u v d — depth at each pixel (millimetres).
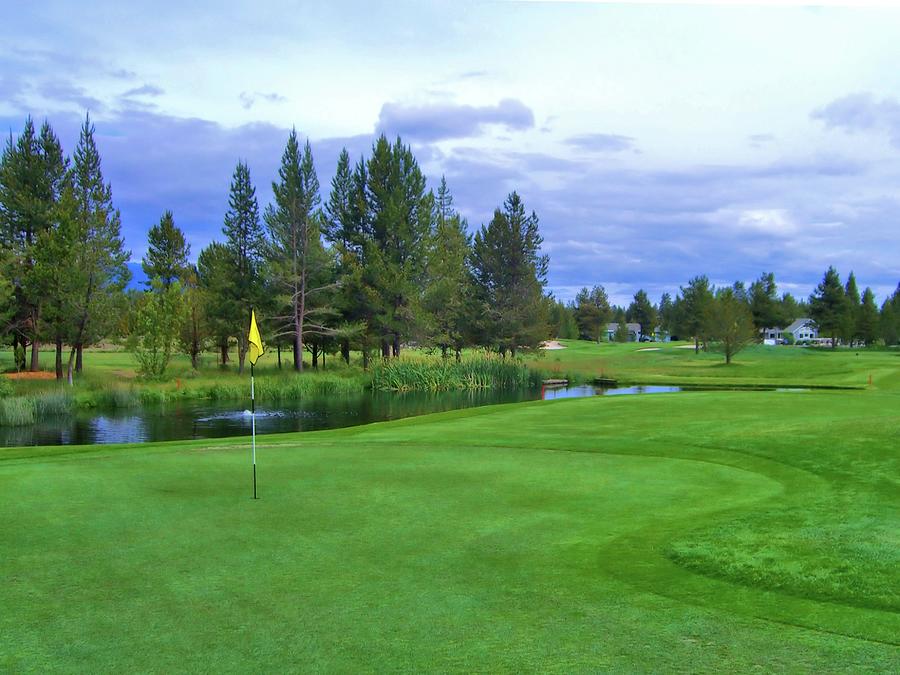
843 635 4637
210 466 11078
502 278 59719
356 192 51812
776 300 89938
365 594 5453
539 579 5824
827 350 84812
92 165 45375
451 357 53750
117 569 6047
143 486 9500
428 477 10203
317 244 48750
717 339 60688
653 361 64875
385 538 7035
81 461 11617
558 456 12094
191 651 4422
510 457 11992
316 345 54188
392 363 45156
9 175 40875
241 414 30562
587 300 121312
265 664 4230
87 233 39562
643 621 4895
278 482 9781
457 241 59750
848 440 12242
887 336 93375
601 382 45906
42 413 30094
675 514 8023
